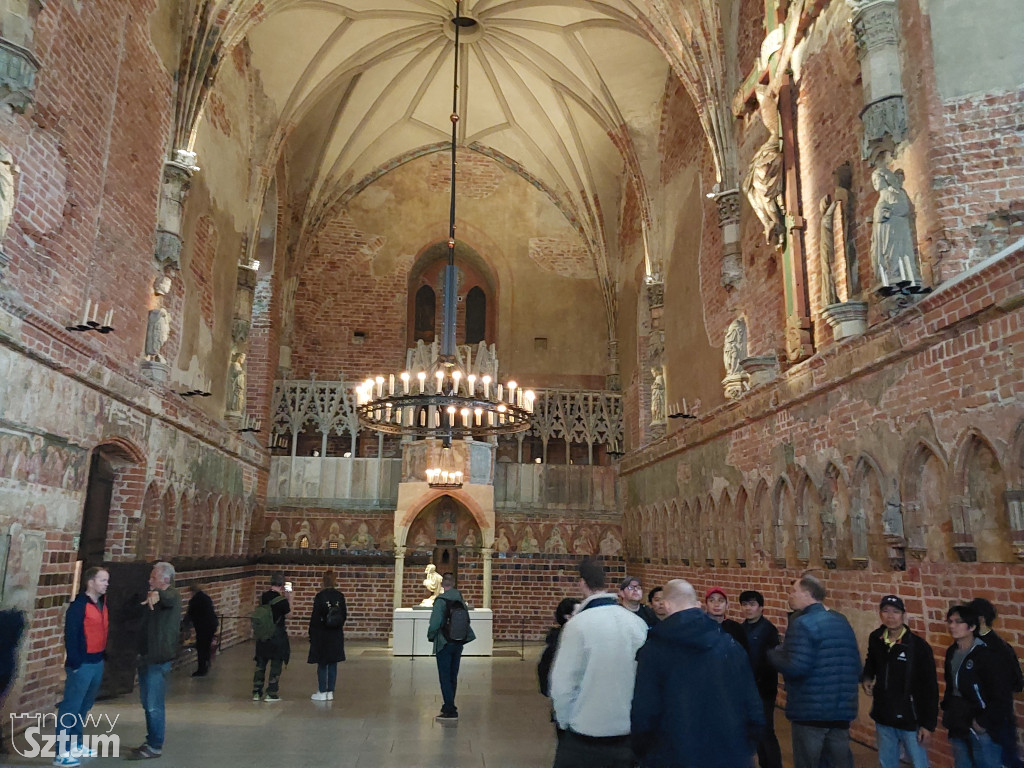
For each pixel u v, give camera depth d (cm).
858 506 777
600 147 1872
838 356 812
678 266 1482
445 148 2047
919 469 682
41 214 755
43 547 752
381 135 1955
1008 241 651
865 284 801
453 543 1719
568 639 399
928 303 650
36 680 743
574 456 1928
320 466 1733
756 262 1109
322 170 1900
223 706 901
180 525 1183
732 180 1193
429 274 2091
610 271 1969
